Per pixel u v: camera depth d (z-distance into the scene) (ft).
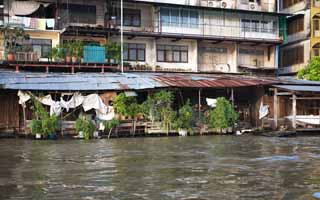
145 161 48.21
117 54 100.27
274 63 125.90
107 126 79.87
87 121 78.79
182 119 84.48
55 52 94.94
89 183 35.47
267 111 95.35
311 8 123.13
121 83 85.56
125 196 30.94
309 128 90.27
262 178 37.70
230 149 60.29
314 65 112.16
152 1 110.73
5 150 59.16
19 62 92.12
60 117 80.28
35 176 38.65
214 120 86.94
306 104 100.48
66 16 105.29
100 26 105.40
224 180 36.78
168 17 113.60
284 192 32.12
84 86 82.48
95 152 56.70
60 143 69.51
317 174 39.68
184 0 118.21
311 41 122.72
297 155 53.52
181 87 86.43
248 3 125.08
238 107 101.30
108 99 84.64
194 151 57.82
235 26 120.67
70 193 31.83
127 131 82.74
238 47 123.24
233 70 121.29
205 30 117.19
